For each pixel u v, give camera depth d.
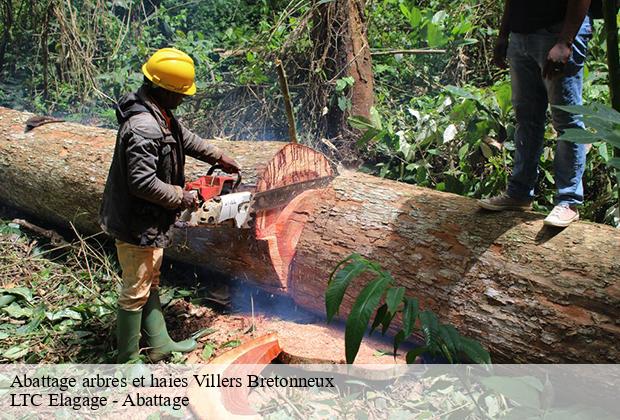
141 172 2.79
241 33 7.02
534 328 2.74
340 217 3.49
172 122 3.00
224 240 3.68
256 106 6.24
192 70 2.93
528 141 3.19
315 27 5.84
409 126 5.48
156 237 2.98
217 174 3.85
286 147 3.54
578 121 2.99
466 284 2.98
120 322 3.14
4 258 4.38
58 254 4.56
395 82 6.55
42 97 7.39
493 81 6.46
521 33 3.05
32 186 4.72
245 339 3.44
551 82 2.96
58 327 3.58
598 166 4.36
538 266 2.81
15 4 7.85
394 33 6.73
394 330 3.25
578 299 2.65
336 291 1.93
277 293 3.67
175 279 4.22
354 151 5.59
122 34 7.75
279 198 3.55
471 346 2.04
